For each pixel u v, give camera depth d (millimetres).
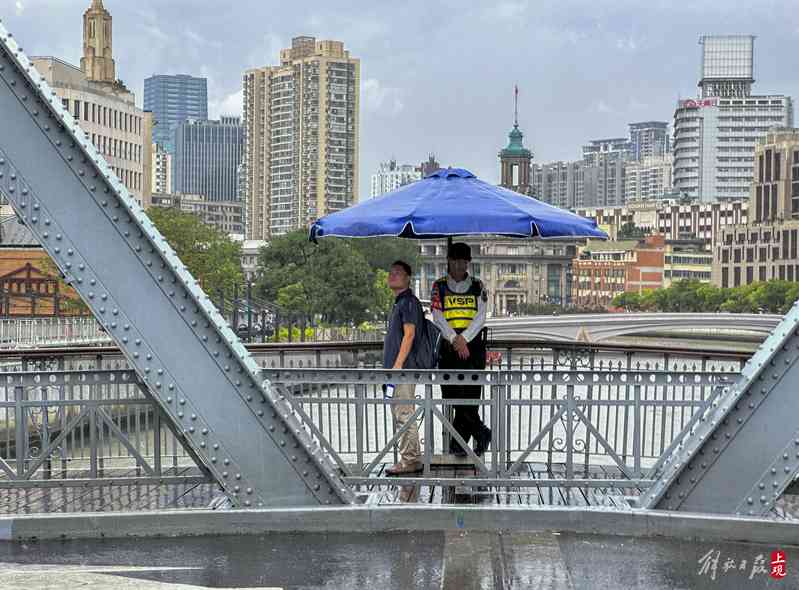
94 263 10016
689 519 10000
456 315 12867
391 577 8727
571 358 19406
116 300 10039
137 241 10055
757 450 9938
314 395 13164
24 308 83500
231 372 10188
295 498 10305
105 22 190875
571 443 10805
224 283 98750
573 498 11156
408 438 12445
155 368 10070
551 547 9695
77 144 9922
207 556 9391
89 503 11086
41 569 8969
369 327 145250
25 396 11586
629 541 9938
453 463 12695
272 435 10250
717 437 10062
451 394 12766
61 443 12000
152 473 11039
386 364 12633
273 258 153500
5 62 9914
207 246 100625
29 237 86750
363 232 12562
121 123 161875
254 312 85500
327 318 151750
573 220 13086
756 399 9938
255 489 10242
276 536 10086
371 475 12242
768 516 10320
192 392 10117
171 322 10094
